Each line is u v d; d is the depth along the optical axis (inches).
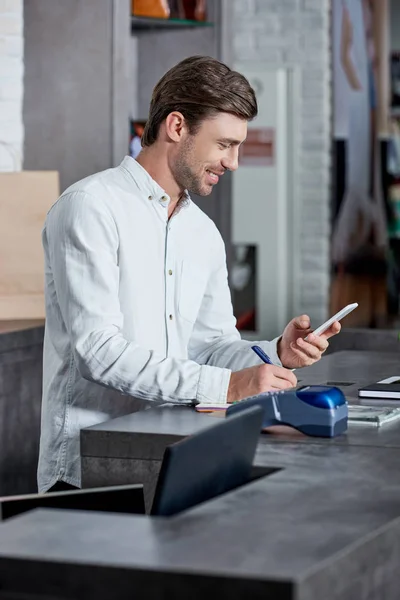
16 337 174.4
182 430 94.7
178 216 118.0
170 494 70.9
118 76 207.8
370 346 196.7
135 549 60.0
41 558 58.6
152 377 105.8
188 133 112.5
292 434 96.8
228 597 55.9
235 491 74.8
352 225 388.5
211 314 125.0
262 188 385.7
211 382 106.7
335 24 378.6
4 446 173.8
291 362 117.2
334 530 64.8
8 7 205.8
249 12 376.5
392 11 389.1
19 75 208.7
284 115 380.2
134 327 113.7
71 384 112.6
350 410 105.5
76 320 107.0
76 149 209.3
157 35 233.5
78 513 67.8
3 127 206.4
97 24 206.8
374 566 64.6
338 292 387.5
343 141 383.9
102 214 109.6
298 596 55.0
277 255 386.6
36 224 191.5
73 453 112.7
